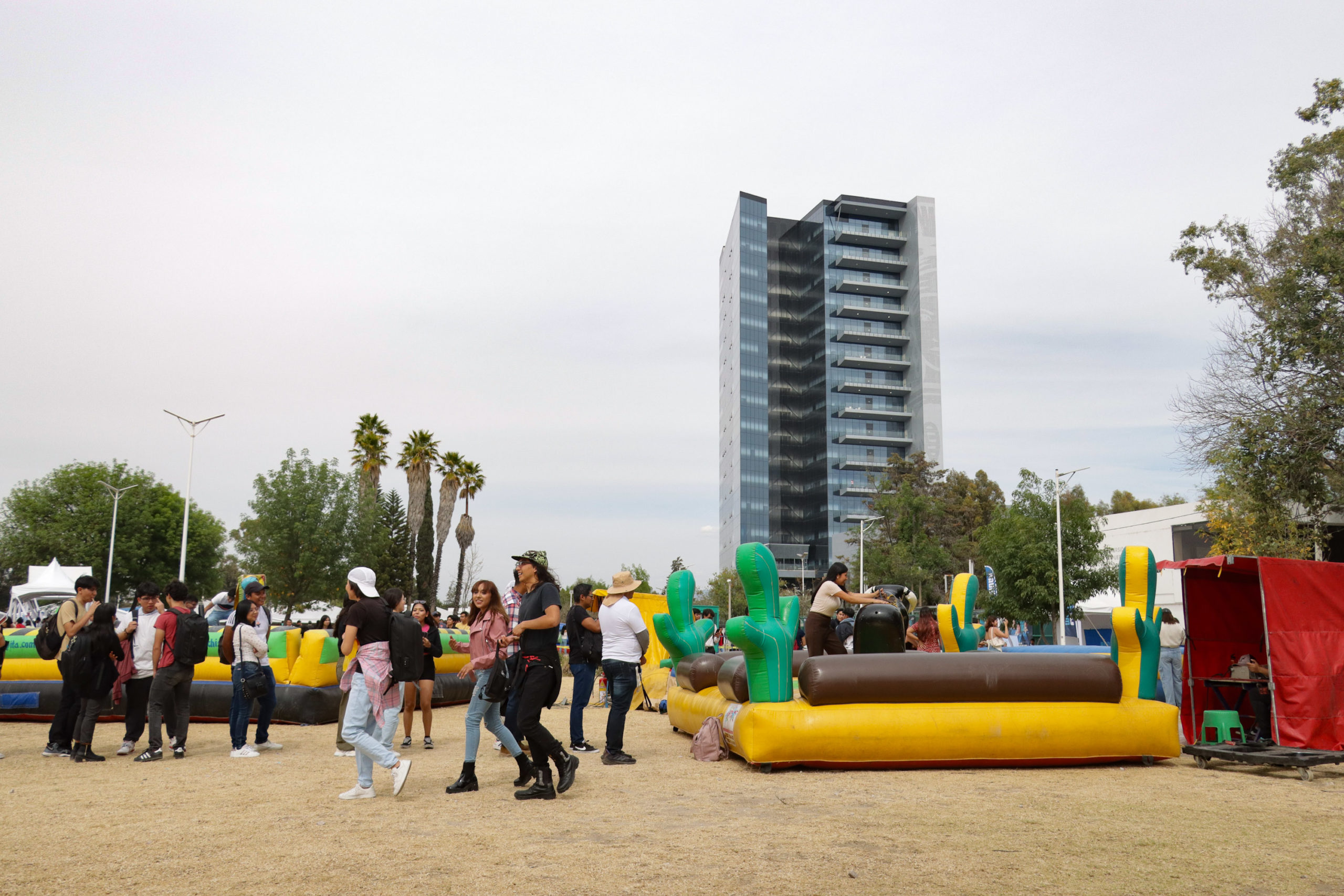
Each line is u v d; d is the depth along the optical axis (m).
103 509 65.06
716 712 10.38
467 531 61.69
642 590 20.58
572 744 10.55
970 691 8.93
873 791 7.57
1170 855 5.34
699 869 5.02
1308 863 5.18
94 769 9.21
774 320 138.75
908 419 131.50
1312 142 30.97
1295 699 9.45
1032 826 6.14
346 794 7.23
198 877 4.90
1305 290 29.47
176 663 10.07
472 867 5.07
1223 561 9.91
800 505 134.62
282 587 48.22
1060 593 43.22
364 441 56.53
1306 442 29.92
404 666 7.38
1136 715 9.05
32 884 4.79
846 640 14.33
